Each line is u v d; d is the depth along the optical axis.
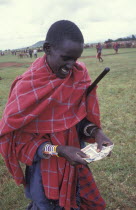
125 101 7.12
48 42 1.58
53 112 1.67
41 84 1.62
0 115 6.45
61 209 1.97
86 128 1.93
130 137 4.66
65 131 1.80
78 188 1.98
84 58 27.02
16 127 1.64
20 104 1.62
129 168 3.62
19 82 1.69
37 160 1.83
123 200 3.02
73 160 1.64
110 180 3.38
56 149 1.70
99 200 2.18
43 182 1.83
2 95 9.14
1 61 33.84
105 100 7.39
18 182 1.96
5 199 3.17
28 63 26.69
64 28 1.52
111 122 5.47
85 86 1.73
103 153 1.71
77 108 1.78
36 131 1.71
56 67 1.61
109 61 20.97
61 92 1.62
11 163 1.85
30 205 2.18
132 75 12.02
